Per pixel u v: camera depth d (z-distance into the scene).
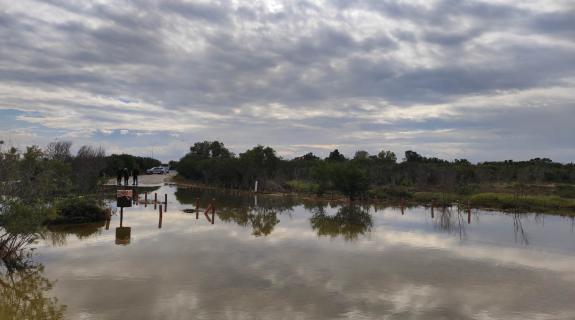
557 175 57.56
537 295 11.55
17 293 11.05
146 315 9.60
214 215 26.86
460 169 55.81
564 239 20.27
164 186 55.28
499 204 34.84
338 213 29.69
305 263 14.55
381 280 12.67
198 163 61.44
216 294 11.10
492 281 12.81
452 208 33.94
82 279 12.30
